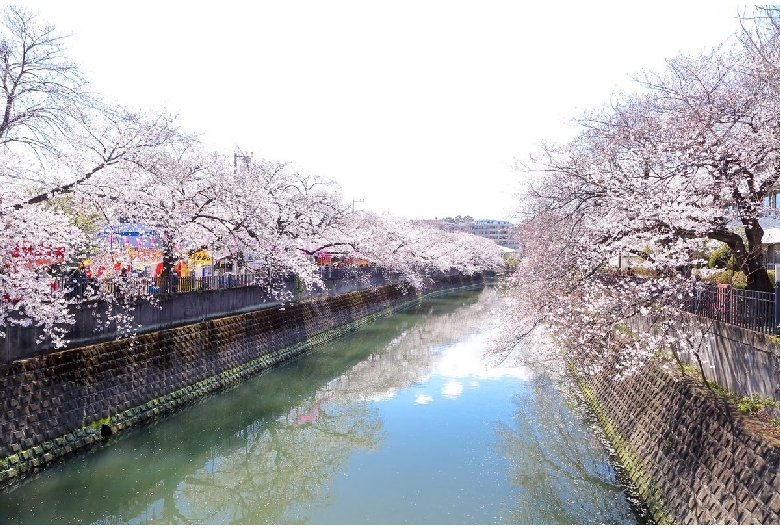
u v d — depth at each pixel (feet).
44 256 35.17
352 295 113.19
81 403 40.22
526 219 51.44
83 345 42.32
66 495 35.40
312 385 65.62
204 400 55.16
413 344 92.43
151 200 46.42
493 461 42.22
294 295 86.43
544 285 41.06
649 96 43.32
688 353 37.68
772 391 27.02
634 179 36.40
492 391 62.23
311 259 82.38
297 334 82.33
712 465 26.32
